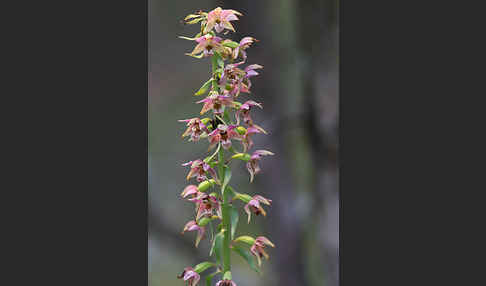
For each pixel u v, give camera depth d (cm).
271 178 454
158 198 436
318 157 458
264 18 443
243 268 452
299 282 454
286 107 454
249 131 373
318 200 456
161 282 437
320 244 455
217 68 368
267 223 454
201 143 441
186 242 444
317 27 448
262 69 449
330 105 452
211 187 389
